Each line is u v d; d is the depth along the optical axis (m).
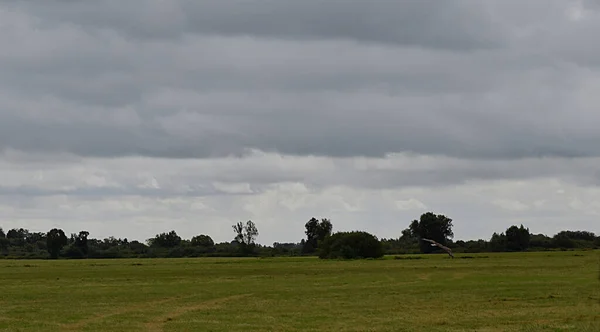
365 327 52.06
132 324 55.56
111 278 113.06
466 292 77.12
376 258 198.00
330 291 81.75
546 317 55.53
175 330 51.97
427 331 49.72
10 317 60.59
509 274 107.81
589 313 57.53
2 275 125.94
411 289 82.69
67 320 58.44
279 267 147.25
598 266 128.62
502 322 53.34
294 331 50.56
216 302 71.12
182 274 122.69
